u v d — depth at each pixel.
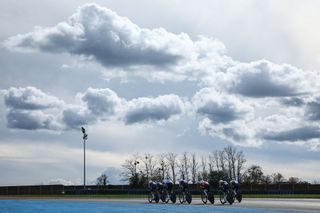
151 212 31.72
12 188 100.62
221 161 119.19
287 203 39.34
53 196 82.25
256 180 118.69
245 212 29.36
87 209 36.88
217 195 70.31
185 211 31.73
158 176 118.31
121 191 87.38
